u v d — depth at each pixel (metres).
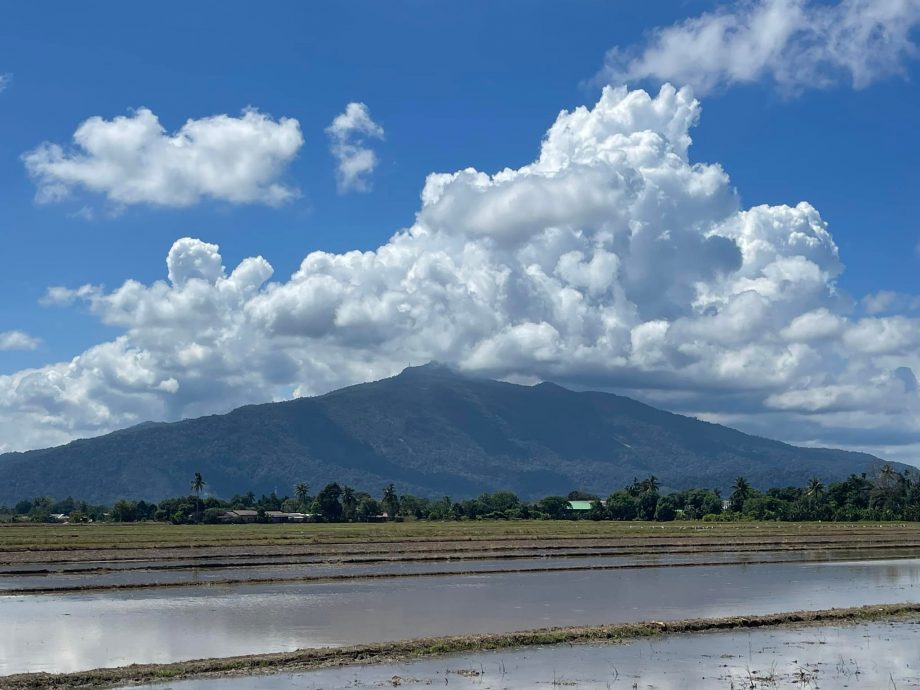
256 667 35.12
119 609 51.81
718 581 68.50
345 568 77.88
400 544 105.75
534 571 75.88
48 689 31.91
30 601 55.41
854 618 47.06
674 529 153.12
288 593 59.66
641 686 32.78
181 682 33.03
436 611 51.25
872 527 163.62
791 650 39.00
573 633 41.16
